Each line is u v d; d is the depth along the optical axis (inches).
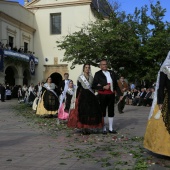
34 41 1327.5
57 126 345.1
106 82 282.8
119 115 487.2
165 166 165.0
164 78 178.9
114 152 199.0
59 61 1294.3
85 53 848.9
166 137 171.0
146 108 675.4
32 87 740.7
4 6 1107.9
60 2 1289.4
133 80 914.1
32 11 1332.4
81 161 178.2
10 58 1071.6
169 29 876.6
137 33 885.2
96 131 296.8
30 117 461.7
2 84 1015.6
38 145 229.0
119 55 845.2
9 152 205.9
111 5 1190.9
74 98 288.7
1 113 537.6
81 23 1259.8
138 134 277.6
